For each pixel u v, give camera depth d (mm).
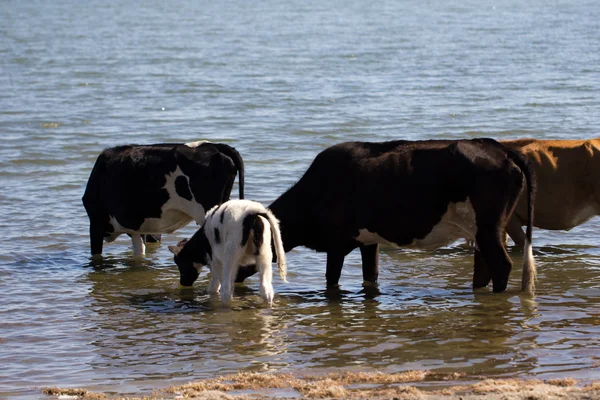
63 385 8938
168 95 33656
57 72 42438
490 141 11797
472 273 13156
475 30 68375
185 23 85938
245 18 94125
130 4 140875
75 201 17562
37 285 12742
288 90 34375
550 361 9227
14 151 22453
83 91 35344
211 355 9766
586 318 10758
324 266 13617
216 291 12250
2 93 35062
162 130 25891
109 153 14211
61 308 11664
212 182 13414
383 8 113750
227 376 8938
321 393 8242
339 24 80562
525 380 8547
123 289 12578
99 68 44031
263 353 9781
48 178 19469
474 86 34781
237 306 11672
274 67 43281
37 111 29828
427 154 11812
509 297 11727
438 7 113625
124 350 10008
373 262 12688
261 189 18141
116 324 10977
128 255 14586
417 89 34188
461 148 11633
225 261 11562
